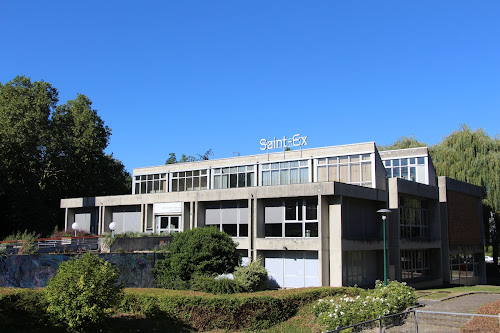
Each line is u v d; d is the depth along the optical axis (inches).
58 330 616.4
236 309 792.9
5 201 1918.1
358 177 1376.7
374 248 1269.7
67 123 1971.0
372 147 1362.0
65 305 626.5
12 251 966.4
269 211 1284.4
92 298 639.8
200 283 983.6
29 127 1769.2
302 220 1217.4
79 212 1793.8
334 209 1175.6
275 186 1246.9
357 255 1239.5
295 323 812.6
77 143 1910.7
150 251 1159.0
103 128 2055.9
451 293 1156.5
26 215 1887.3
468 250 1736.0
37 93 1868.8
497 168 1825.8
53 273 939.3
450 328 693.9
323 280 1146.0
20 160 1831.9
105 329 663.8
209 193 1378.0
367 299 782.5
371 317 726.5
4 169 1772.9
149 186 1847.9
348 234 1204.5
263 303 808.9
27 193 1902.1
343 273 1171.3
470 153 1888.5
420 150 1566.2
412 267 1439.5
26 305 621.9
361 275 1245.7
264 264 1272.1
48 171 1998.0
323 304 794.2
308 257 1199.6
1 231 1902.1
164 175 1808.6
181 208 1435.8
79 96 2026.3
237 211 1350.9
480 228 1851.6
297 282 1210.6
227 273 1085.1
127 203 1583.4
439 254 1556.3
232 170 1640.0
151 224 1546.5
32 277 904.9
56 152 1915.6
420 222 1517.0
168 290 923.4
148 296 814.5
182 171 1761.8
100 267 662.5
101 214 1659.7
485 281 1840.6
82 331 632.4
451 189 1631.4
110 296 654.5
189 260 1077.1
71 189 2113.7
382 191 1334.9
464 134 1924.2
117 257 1031.6
